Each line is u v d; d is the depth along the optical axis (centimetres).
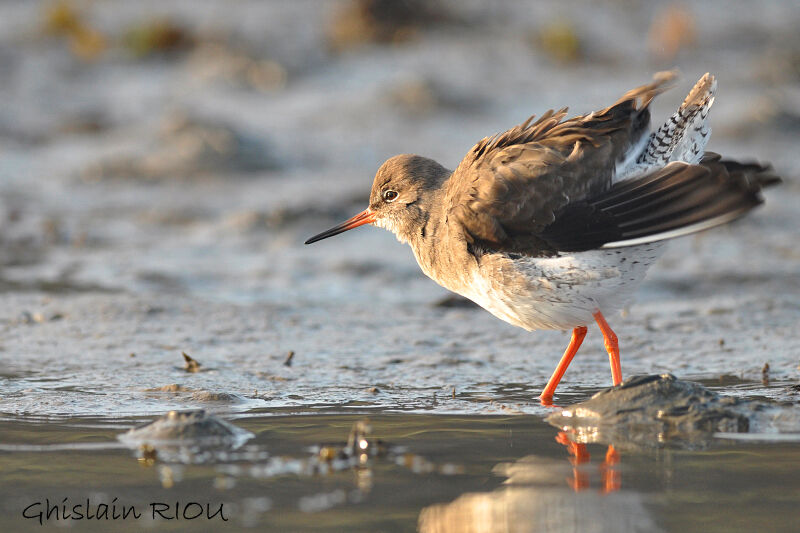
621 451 905
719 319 1418
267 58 3127
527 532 732
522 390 1134
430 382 1173
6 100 2786
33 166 2417
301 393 1126
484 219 1037
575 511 768
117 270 1728
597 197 1000
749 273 1664
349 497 804
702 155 1042
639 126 1042
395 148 2519
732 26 3475
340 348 1323
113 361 1250
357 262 1783
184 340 1348
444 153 2447
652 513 762
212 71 3033
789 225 1973
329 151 2508
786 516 751
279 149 2475
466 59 3147
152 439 947
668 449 909
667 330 1377
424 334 1388
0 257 1803
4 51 3061
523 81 3014
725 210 914
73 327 1398
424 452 910
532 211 1014
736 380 1141
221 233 1966
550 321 1062
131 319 1438
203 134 2434
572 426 987
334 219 2039
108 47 3234
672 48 3225
